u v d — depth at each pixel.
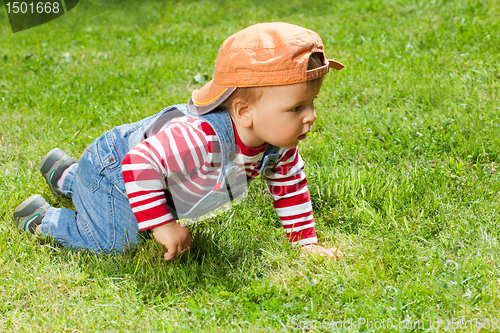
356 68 4.60
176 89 4.57
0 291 2.08
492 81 3.95
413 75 4.29
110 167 2.26
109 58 5.70
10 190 2.89
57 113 4.00
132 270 2.24
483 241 2.24
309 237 2.43
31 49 6.18
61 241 2.40
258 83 1.81
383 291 2.01
